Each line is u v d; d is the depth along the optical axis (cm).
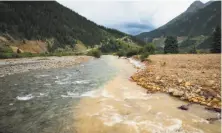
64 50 13375
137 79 1752
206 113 886
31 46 11381
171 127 748
